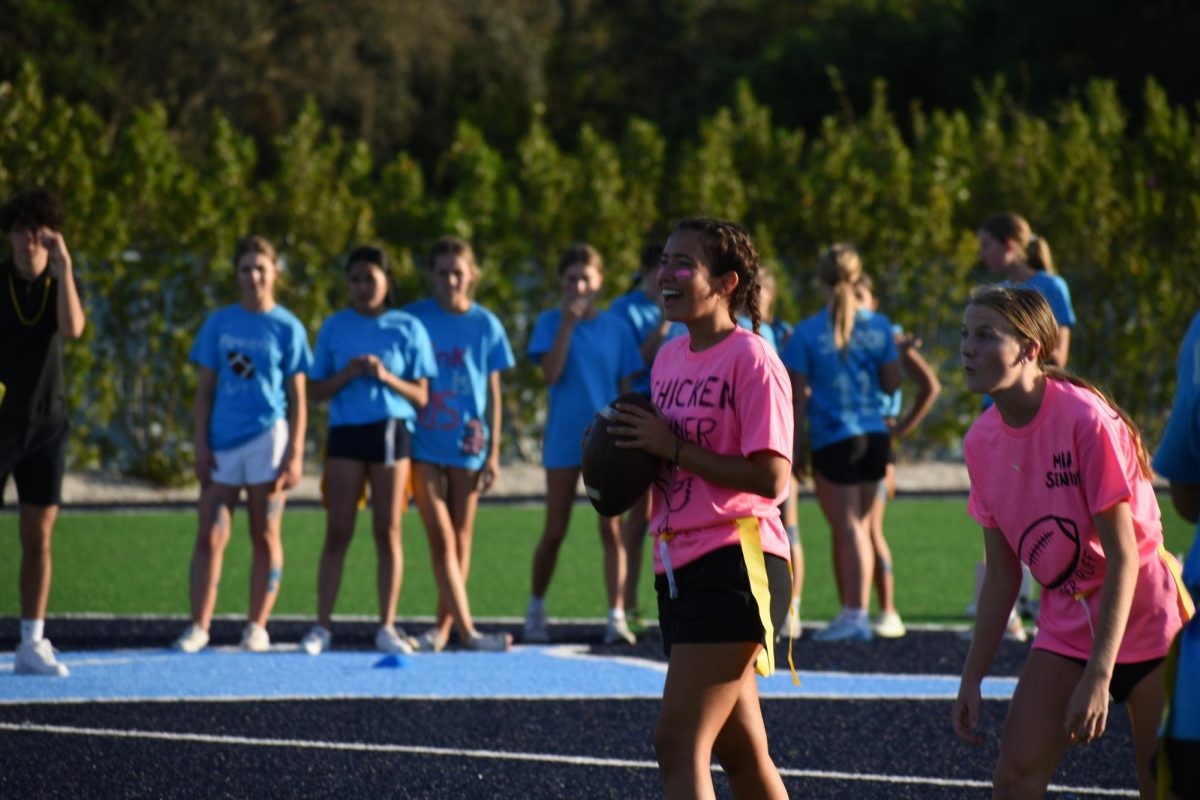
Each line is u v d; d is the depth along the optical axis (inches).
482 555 1807.3
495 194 2630.4
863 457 1245.7
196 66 4586.6
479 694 1029.2
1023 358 586.9
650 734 915.4
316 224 2539.4
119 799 764.0
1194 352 524.1
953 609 1438.2
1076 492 581.9
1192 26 4271.7
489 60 5157.5
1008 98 3804.1
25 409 1032.8
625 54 5610.2
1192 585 491.8
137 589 1531.7
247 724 933.8
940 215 2711.6
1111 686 600.4
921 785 804.6
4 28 4259.4
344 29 4788.4
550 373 1235.9
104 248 2402.8
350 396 1172.5
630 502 592.7
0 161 2377.0
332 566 1188.5
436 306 1237.1
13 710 962.1
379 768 829.8
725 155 2790.4
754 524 572.1
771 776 595.5
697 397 583.5
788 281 2778.1
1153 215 2738.7
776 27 5585.6
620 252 2645.2
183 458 2463.1
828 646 1232.8
